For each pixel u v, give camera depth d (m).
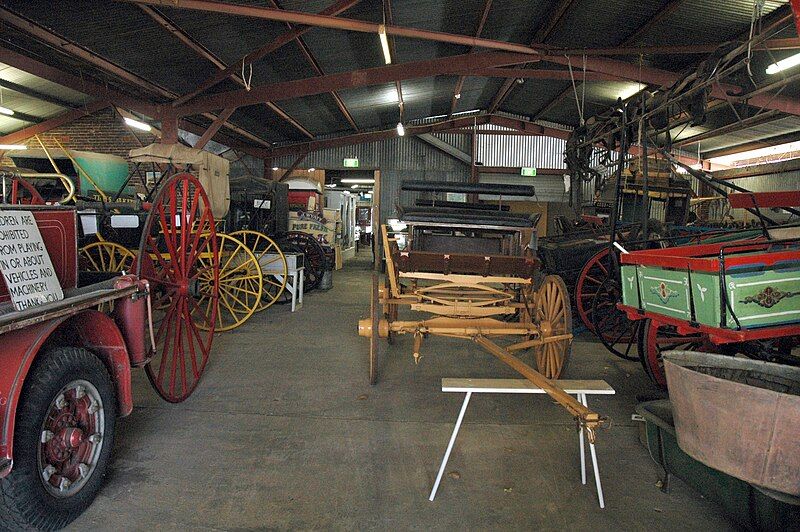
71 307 2.18
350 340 5.45
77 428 2.21
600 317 5.68
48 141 11.20
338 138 13.56
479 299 4.57
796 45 5.70
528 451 2.90
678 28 6.88
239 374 4.23
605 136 6.42
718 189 3.98
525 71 8.82
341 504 2.35
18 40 6.84
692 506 2.38
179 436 3.03
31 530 2.01
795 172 11.42
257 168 14.20
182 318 3.64
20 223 2.12
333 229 12.74
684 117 5.74
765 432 1.78
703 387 1.94
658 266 3.07
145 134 11.24
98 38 6.40
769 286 2.52
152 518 2.22
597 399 3.75
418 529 2.17
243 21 6.27
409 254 3.99
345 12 6.54
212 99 8.34
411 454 2.85
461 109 13.41
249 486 2.49
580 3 6.63
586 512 2.32
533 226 4.36
